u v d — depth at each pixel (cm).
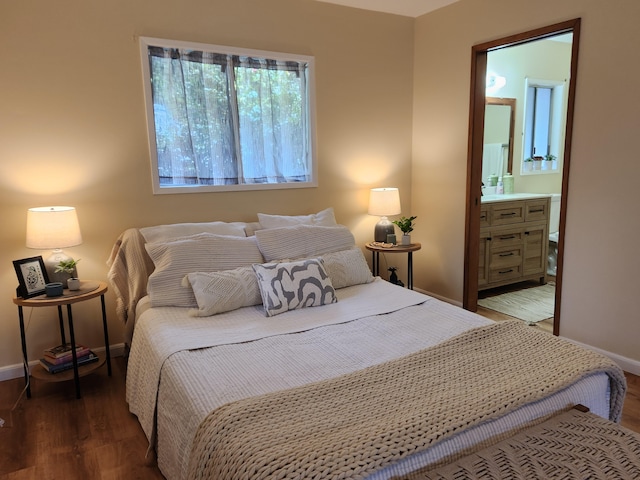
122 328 300
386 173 391
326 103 351
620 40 248
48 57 257
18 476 187
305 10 331
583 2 263
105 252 287
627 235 257
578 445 131
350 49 355
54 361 256
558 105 488
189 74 297
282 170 342
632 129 248
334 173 364
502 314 367
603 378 167
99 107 273
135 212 292
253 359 184
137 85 282
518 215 418
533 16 292
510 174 470
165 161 299
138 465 194
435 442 126
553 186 504
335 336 208
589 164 269
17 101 252
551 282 461
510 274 424
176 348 194
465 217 359
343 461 115
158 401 187
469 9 334
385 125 383
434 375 162
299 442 123
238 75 314
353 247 305
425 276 405
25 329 273
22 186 259
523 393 148
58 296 243
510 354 178
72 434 216
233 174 321
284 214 346
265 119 329
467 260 363
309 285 249
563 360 171
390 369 167
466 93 345
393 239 360
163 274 248
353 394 149
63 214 244
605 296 271
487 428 137
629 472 120
